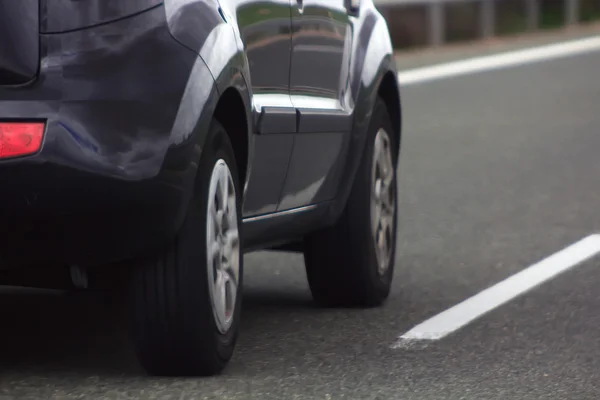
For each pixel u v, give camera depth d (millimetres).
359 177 19703
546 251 24625
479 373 15414
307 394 14375
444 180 34625
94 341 17094
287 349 16766
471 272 22688
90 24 13797
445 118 48719
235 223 15695
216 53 14602
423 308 19703
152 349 14836
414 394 14398
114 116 13758
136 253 14156
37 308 19344
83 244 13852
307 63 18016
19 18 13625
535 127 45781
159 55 14008
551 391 14570
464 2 81375
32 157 13461
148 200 13852
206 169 14789
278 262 24016
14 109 13539
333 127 18594
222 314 15250
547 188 33031
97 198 13664
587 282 21594
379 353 16516
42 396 14172
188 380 14969
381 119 20609
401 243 25797
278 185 17234
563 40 83500
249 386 14703
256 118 15984
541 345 16953
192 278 14609
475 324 18406
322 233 19562
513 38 85750
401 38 76938
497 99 54375
